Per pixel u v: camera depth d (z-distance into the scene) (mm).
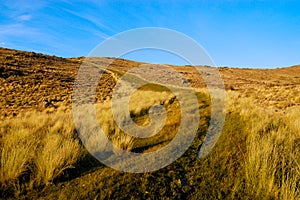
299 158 4426
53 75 34969
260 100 16141
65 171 4098
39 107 15820
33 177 3754
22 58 47094
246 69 93438
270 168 3965
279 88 23828
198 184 3820
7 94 20609
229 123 7801
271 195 3406
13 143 4855
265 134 6035
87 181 3771
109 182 3744
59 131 6934
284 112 10789
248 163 4316
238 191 3586
